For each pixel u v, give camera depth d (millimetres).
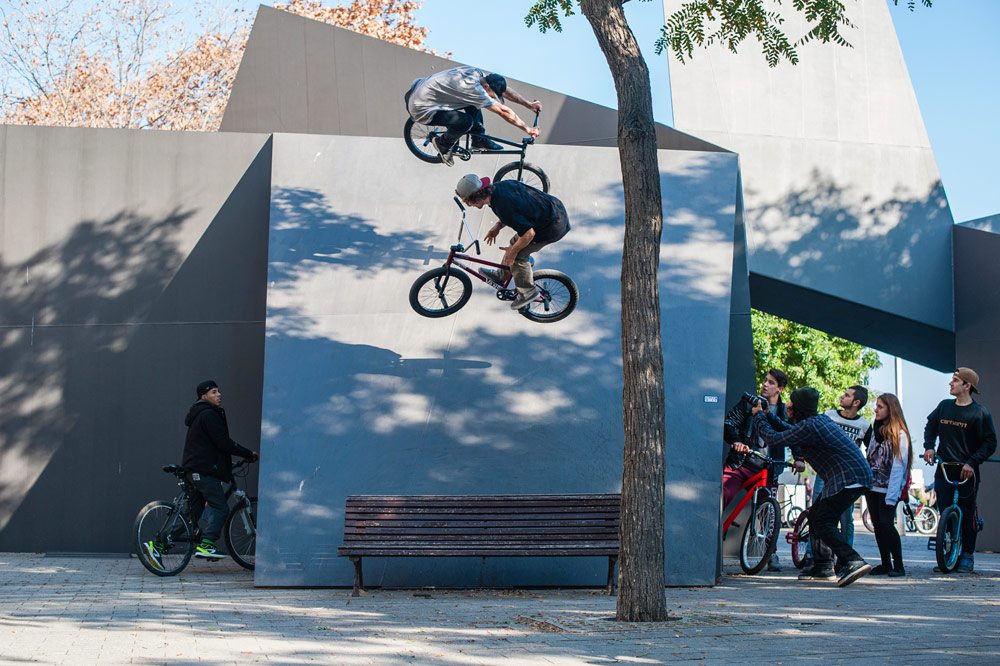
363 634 5992
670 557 8938
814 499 10406
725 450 10375
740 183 11367
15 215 11602
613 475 9430
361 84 12883
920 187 14391
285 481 9148
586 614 6945
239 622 6469
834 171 14234
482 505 8500
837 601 7688
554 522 8430
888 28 14711
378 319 9844
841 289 14023
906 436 9758
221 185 11805
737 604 7516
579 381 9750
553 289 9664
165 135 11797
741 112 14148
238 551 10000
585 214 10461
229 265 11695
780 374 10414
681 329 9820
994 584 8922
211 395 9867
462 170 10570
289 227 10148
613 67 7125
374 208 10344
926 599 7785
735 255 11289
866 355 25969
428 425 9484
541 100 12633
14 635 5809
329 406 9461
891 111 14523
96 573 9547
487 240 9195
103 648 5391
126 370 11500
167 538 9492
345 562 8914
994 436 10016
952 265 14297
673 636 5938
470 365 9750
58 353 11477
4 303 11477
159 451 11414
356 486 9211
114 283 11602
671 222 10336
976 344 13844
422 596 8227
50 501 11273
